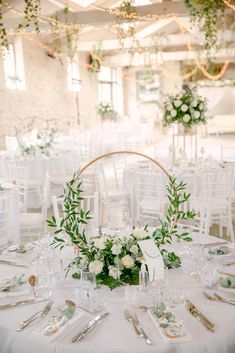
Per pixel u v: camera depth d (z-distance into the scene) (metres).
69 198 2.13
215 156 9.59
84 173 6.75
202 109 4.88
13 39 9.31
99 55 12.27
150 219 4.62
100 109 13.71
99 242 2.00
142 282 1.84
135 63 13.59
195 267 2.13
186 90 4.97
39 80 10.20
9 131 9.06
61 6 8.17
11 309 1.77
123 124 12.77
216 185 4.43
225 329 1.58
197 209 4.25
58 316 1.66
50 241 2.50
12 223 3.55
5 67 9.21
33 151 6.09
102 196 5.14
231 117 16.16
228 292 1.87
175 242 2.54
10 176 5.20
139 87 15.89
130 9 7.62
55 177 5.94
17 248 2.51
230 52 12.58
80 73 12.53
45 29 8.38
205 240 2.58
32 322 1.66
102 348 1.48
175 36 12.02
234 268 2.14
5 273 2.17
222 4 7.37
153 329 1.60
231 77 15.35
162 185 4.24
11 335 1.60
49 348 1.52
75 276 2.05
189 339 1.51
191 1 7.23
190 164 5.37
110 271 1.93
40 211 5.73
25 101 9.62
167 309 1.73
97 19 7.89
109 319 1.67
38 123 10.24
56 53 10.37
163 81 15.62
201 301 1.80
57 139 8.53
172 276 2.05
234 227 4.77
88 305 1.78
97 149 9.35
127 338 1.54
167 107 4.94
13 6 7.12
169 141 13.74
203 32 11.55
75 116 12.33
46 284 1.96
